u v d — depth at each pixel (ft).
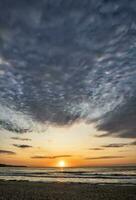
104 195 67.15
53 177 165.68
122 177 153.79
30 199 60.70
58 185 95.25
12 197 63.87
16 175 199.72
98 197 63.77
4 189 83.15
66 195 67.62
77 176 173.99
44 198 62.28
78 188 84.48
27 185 96.53
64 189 81.92
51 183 104.32
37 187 88.84
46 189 82.12
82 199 60.90
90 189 81.20
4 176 181.78
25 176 182.70
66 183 103.76
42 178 153.69
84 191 76.02
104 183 104.63
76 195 67.51
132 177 152.05
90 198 62.34
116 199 60.49
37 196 65.72
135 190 77.00
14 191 76.95
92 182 113.19
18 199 60.59
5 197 63.98
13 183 106.22
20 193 71.77
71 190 78.95
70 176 176.45
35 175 198.59
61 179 142.51
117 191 75.20
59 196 65.72
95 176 171.01
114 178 145.18
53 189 81.92
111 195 67.00
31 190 79.46
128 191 74.84
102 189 80.89
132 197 63.21
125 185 94.17
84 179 139.54
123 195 66.80
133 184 99.40
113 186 90.12
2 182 111.75
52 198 62.34
